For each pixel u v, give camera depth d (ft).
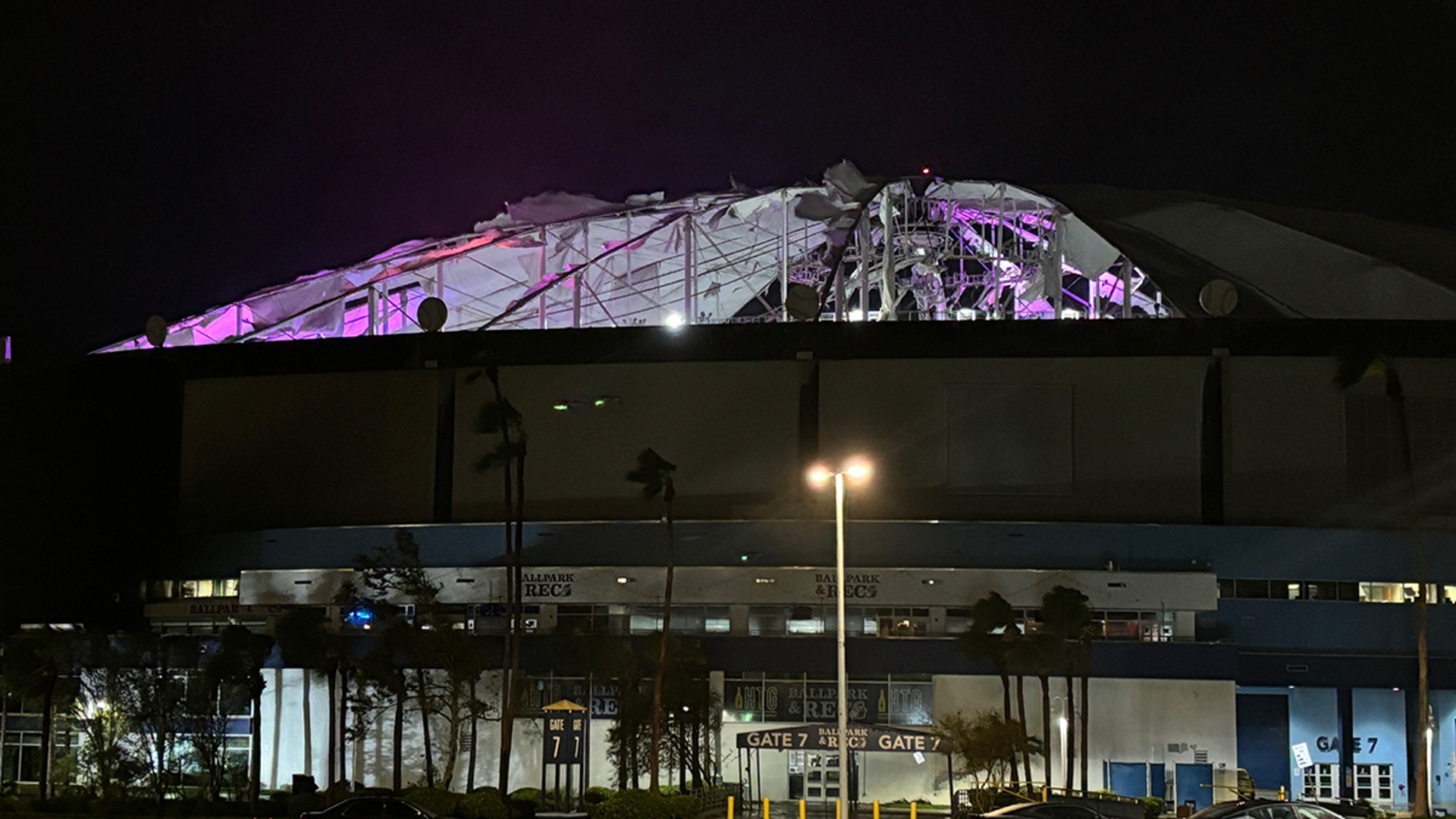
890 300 297.53
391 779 217.15
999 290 310.24
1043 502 236.63
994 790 174.91
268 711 223.10
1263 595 228.02
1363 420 235.81
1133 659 212.64
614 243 320.70
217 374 254.88
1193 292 257.34
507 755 192.03
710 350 240.32
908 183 307.37
